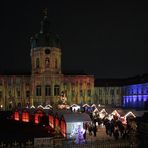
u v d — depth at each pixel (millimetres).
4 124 72750
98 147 39125
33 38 134625
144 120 51500
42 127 66312
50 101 127375
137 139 42594
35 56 130750
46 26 133750
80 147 38594
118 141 40250
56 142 40250
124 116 62219
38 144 38719
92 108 92812
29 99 130125
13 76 129750
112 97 141375
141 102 123125
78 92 133500
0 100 127812
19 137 52094
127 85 136500
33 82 127688
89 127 52188
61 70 137875
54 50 130125
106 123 55406
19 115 85750
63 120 51719
